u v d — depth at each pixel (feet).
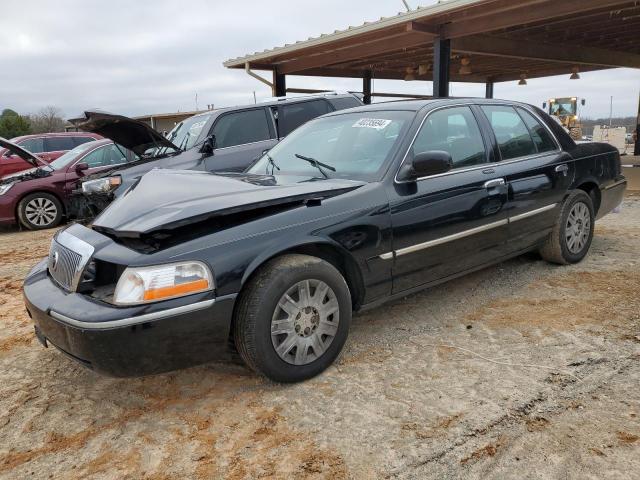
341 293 10.34
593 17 34.19
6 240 28.02
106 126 21.95
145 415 9.45
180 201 9.91
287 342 9.73
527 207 14.28
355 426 8.65
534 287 14.76
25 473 8.02
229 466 7.89
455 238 12.35
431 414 8.87
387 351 11.30
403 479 7.40
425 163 11.00
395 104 13.52
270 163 13.89
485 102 14.47
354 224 10.49
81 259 9.34
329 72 52.31
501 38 40.42
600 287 14.51
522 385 9.63
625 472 7.28
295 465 7.80
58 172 31.32
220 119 24.34
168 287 8.56
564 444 7.93
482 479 7.32
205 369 10.97
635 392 9.22
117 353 8.39
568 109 93.09
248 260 9.19
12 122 147.33
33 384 10.82
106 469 8.00
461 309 13.46
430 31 32.17
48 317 9.09
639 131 68.69
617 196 18.33
